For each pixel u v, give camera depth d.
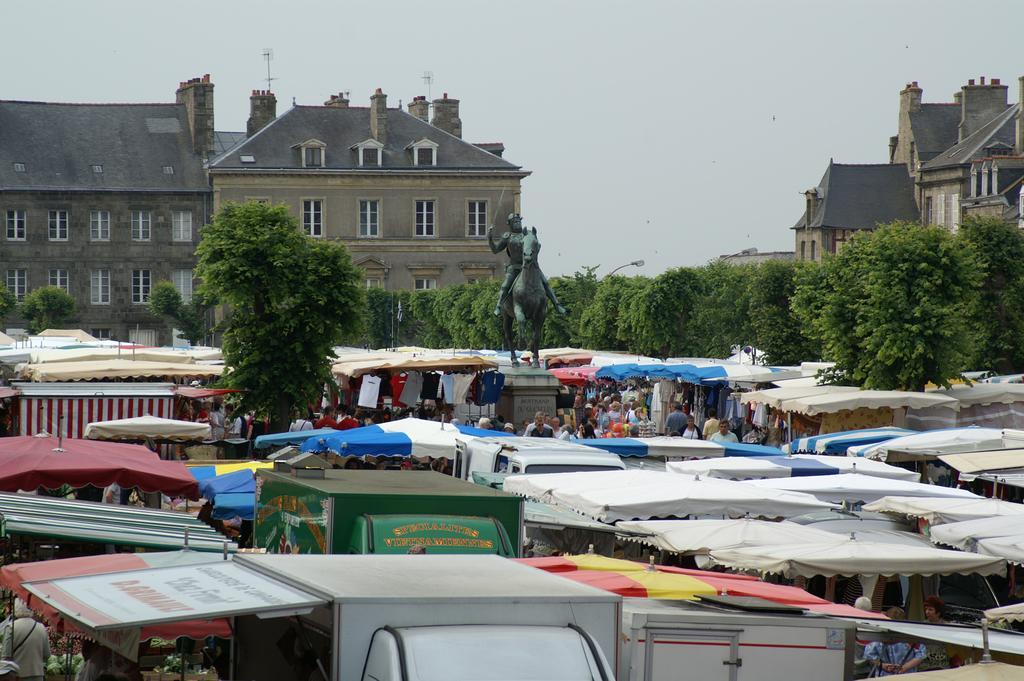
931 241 55.97
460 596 11.94
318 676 12.58
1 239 158.88
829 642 14.75
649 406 72.00
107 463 26.86
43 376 52.53
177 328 157.38
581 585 12.86
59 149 161.88
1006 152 154.00
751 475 33.34
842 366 57.19
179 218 162.50
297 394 56.44
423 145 154.75
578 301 117.00
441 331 138.88
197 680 20.30
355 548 18.44
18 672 19.17
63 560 17.38
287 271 55.50
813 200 176.50
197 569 13.96
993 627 16.94
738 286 100.44
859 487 30.16
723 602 15.48
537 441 35.50
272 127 154.88
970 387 52.72
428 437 36.81
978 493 38.16
